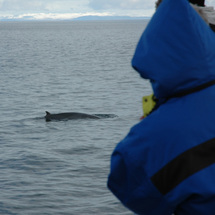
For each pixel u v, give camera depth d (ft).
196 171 7.07
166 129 7.39
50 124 65.16
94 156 46.26
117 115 71.72
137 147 7.52
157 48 7.36
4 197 34.01
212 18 8.66
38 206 32.27
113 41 375.04
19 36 515.09
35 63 188.85
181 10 7.39
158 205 7.45
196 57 7.25
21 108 81.76
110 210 31.32
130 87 109.81
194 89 7.50
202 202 7.01
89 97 94.43
